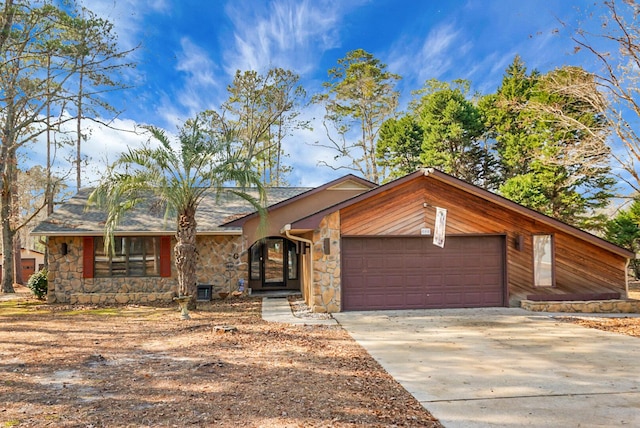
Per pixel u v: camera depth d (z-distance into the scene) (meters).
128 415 4.39
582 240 12.86
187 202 12.36
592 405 4.90
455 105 29.94
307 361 6.70
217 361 6.60
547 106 16.77
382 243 12.38
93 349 7.54
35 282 15.88
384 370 6.30
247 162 12.33
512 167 27.95
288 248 18.14
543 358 7.02
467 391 5.36
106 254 15.23
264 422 4.19
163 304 13.99
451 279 12.53
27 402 4.81
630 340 8.38
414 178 12.29
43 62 18.19
